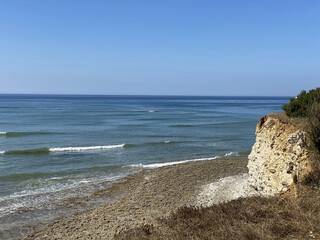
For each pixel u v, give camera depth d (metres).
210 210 9.62
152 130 55.47
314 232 7.41
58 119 71.94
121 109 113.50
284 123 16.17
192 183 22.72
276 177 15.22
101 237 14.12
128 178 24.94
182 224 8.80
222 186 21.23
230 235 7.66
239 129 57.50
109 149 38.00
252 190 18.14
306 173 10.94
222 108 133.00
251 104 179.12
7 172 26.58
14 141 42.84
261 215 8.67
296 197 9.60
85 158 32.75
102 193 21.23
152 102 193.12
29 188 22.31
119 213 17.20
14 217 17.08
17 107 114.38
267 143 17.12
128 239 8.90
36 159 32.03
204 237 7.74
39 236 14.73
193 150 37.72
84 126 59.94
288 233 7.55
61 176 25.67
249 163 19.22
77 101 185.00
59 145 40.16
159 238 8.33
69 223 16.08
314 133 12.41
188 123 67.69
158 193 20.62
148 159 32.69
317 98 16.25
